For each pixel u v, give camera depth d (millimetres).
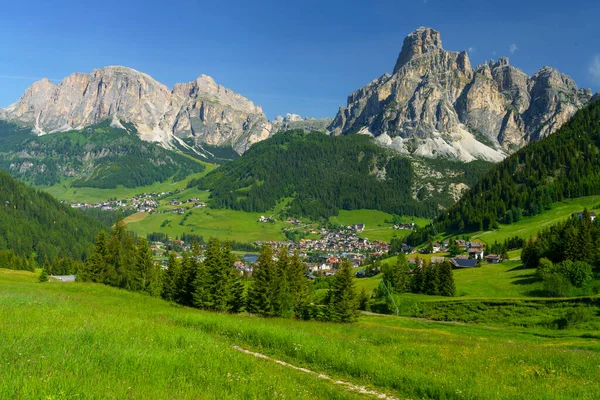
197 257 82750
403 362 28531
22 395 12312
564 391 22266
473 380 23766
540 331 72188
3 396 12039
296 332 35688
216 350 23906
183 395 14742
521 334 69562
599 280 99938
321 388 20234
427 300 108500
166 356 19875
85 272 104938
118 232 115938
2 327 22406
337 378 23859
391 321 87625
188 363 19703
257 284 74562
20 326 23328
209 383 16812
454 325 84312
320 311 78250
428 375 24188
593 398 21328
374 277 173000
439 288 119500
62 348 18812
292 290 86438
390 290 111188
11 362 15648
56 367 15734
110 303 50906
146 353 19922
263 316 73312
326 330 46719
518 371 27828
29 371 14742
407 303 106750
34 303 36469
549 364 30984
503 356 33938
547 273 107062
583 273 99938
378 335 46031
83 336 21891
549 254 126312
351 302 76812
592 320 75500
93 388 13750
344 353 28234
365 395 20828
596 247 112500
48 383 13516
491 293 112125
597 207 194125
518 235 191250
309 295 92000
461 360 31156
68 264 172375
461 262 160500
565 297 92375
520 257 144500
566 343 54875
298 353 28297
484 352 36000
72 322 27062
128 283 101250
